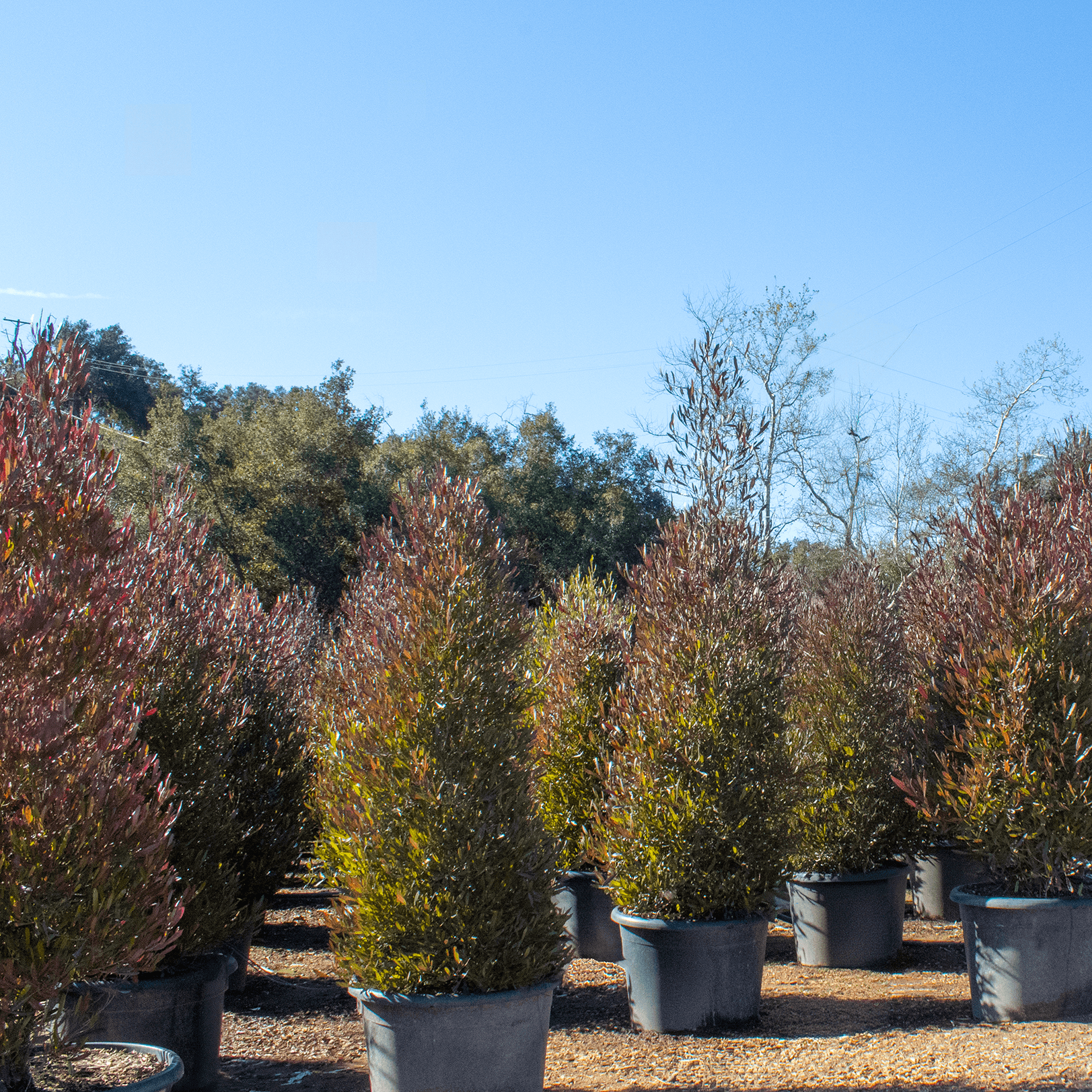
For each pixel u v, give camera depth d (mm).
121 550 3746
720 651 6480
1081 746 6090
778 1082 5012
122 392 49719
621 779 6562
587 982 7562
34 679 3270
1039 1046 5273
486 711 5121
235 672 7133
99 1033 5117
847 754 7957
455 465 36344
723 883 6141
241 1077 5566
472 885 4863
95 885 3281
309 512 33156
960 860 9758
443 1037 4645
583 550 36562
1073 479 8422
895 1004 6559
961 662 6625
